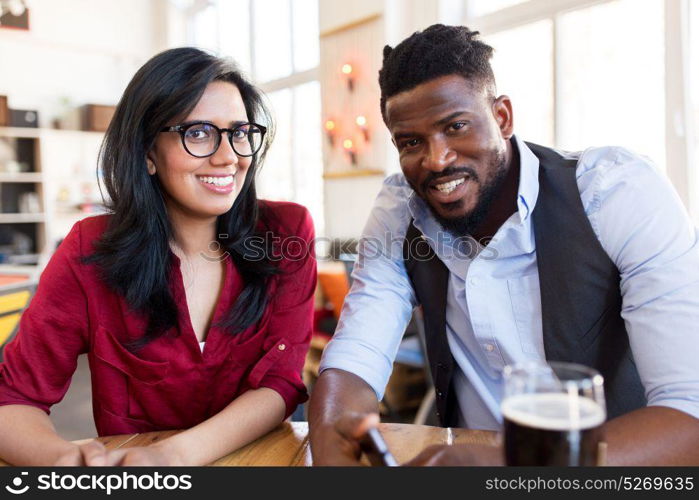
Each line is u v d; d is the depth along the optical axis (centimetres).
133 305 111
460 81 93
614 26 258
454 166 96
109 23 623
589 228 98
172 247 118
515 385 54
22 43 572
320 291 320
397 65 97
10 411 100
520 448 53
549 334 101
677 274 88
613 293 99
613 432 75
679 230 92
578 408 51
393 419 289
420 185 101
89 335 115
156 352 113
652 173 98
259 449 97
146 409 116
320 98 424
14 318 196
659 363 86
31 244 601
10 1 552
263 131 119
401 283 120
